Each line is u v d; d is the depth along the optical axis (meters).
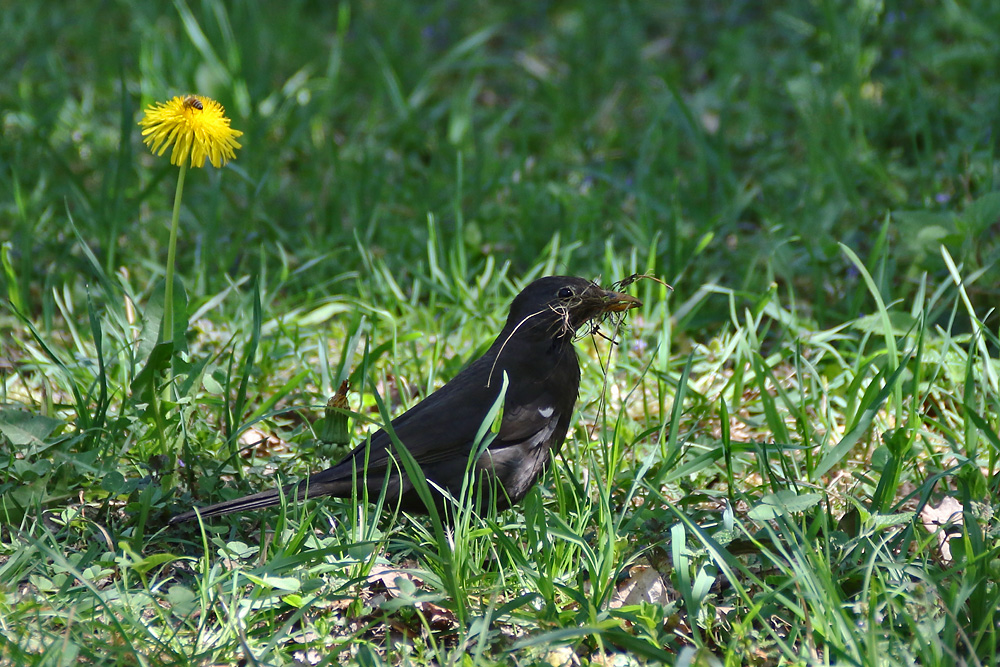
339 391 8.05
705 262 12.66
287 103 17.36
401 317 11.52
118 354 9.63
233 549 7.12
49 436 8.23
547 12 22.92
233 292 12.23
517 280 12.49
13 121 17.11
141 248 13.38
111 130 17.09
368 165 14.88
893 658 5.89
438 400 7.81
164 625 6.57
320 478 7.64
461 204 14.26
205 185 15.18
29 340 11.07
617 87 19.05
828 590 6.03
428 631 6.30
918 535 6.98
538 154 16.98
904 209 12.57
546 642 5.99
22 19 21.92
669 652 6.36
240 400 8.63
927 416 9.00
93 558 7.15
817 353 10.57
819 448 8.96
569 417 8.05
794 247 12.70
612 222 13.88
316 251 13.08
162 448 8.30
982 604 6.23
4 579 6.82
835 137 14.52
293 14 21.42
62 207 14.23
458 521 7.21
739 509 8.16
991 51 16.94
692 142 16.59
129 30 21.78
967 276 10.76
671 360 10.73
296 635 6.50
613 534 6.80
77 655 6.07
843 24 18.17
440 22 22.56
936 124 15.39
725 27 21.02
